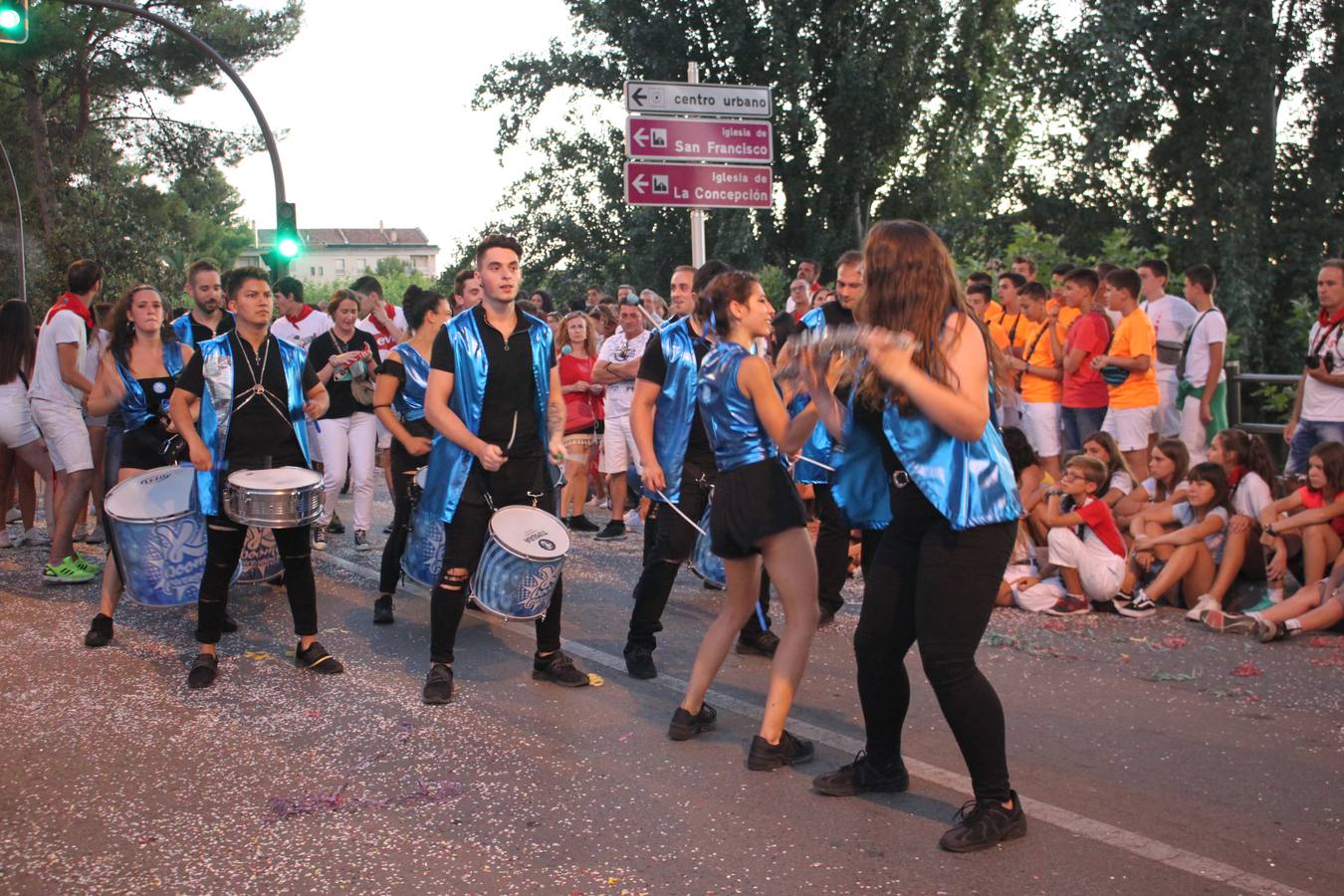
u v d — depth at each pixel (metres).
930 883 3.64
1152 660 6.03
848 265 6.22
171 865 3.87
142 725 5.23
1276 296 18.34
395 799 4.36
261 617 7.20
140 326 7.18
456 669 6.08
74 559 8.26
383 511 11.50
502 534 5.50
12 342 9.09
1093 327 9.48
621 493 10.05
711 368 4.75
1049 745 4.83
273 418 5.99
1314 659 5.96
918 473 3.77
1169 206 19.02
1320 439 8.19
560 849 3.93
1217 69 17.25
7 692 5.73
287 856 3.91
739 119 11.19
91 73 35.22
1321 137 18.28
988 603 3.82
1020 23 21.42
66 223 31.20
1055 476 10.02
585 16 26.91
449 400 5.66
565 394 10.53
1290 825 4.03
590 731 5.10
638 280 26.94
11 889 3.71
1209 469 6.96
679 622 7.05
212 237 53.50
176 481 6.60
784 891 3.61
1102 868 3.72
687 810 4.23
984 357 3.76
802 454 6.52
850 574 8.12
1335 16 17.88
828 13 24.55
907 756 4.72
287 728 5.18
